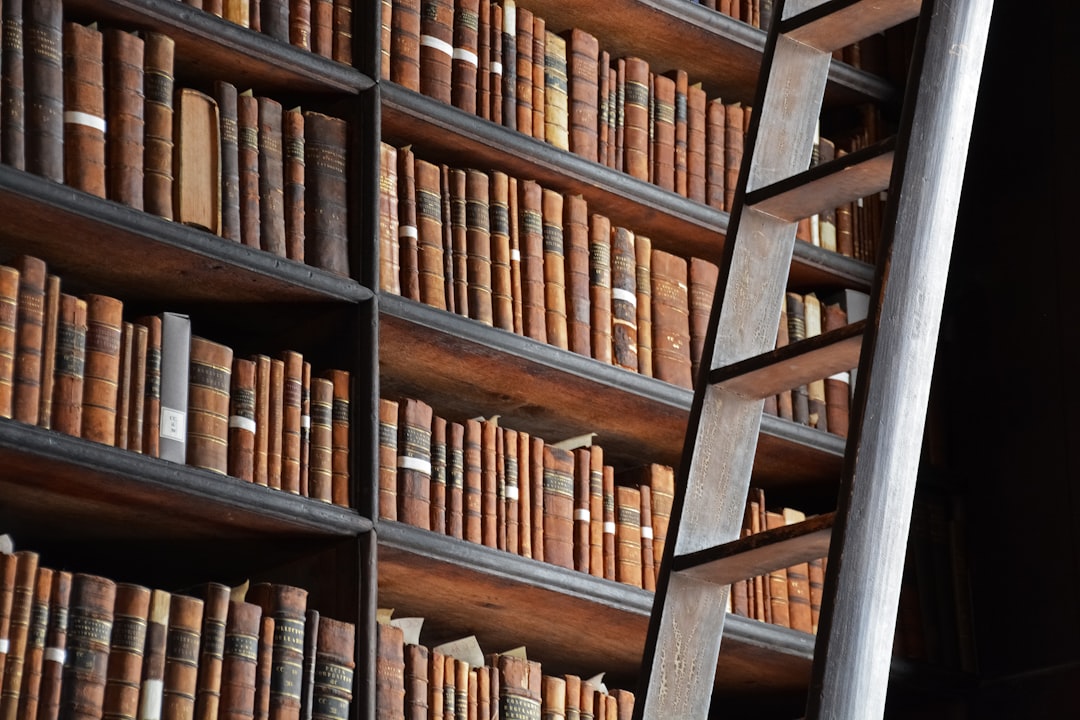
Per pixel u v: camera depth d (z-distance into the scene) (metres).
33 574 2.19
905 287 1.67
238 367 2.53
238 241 2.57
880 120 3.76
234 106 2.63
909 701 3.52
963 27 1.80
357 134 2.78
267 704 2.35
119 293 2.63
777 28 2.12
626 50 3.41
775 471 3.42
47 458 2.25
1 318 2.26
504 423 3.16
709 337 1.95
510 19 3.08
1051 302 3.64
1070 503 3.48
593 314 3.04
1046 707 3.38
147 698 2.23
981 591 3.59
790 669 3.22
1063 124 3.72
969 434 3.73
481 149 2.97
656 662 1.78
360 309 2.68
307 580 2.60
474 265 2.88
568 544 2.88
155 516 2.47
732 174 3.38
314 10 2.82
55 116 2.41
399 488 2.67
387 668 2.54
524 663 2.77
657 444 3.24
